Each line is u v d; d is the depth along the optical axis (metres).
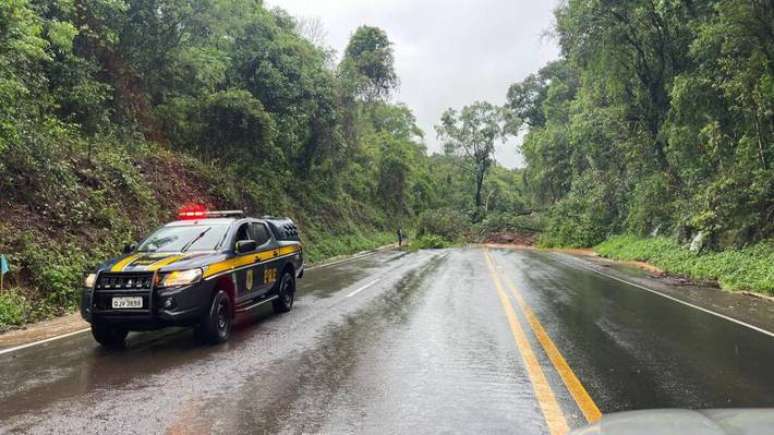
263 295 9.58
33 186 13.29
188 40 21.78
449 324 8.99
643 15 27.31
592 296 12.82
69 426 4.43
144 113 21.67
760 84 19.14
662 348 7.38
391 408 4.87
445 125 69.38
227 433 4.28
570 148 50.19
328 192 40.81
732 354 7.05
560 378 5.86
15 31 10.64
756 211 19.66
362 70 55.69
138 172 18.41
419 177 73.88
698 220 21.30
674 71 28.48
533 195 64.12
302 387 5.51
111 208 15.23
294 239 11.87
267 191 28.47
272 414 4.71
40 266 11.29
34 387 5.56
